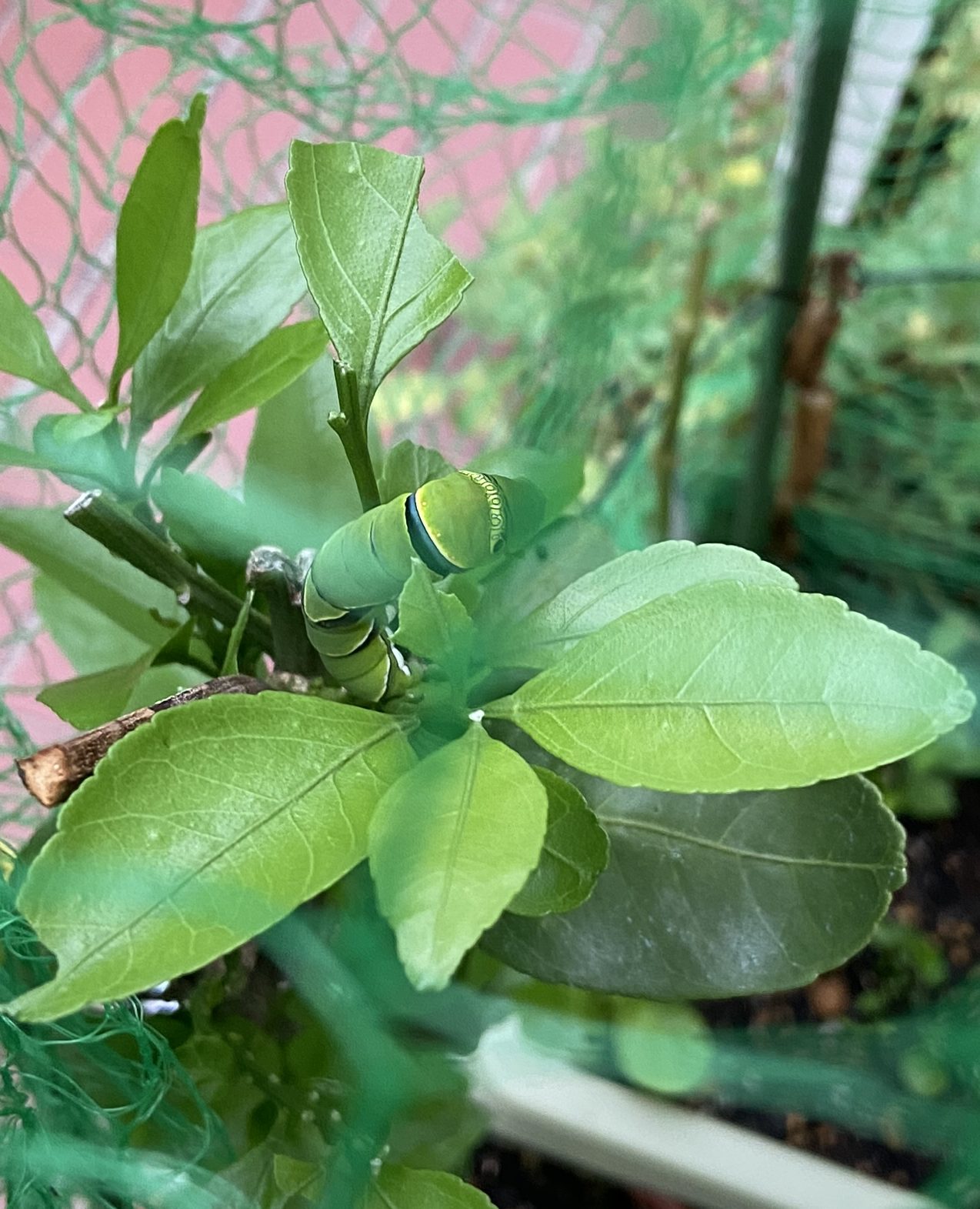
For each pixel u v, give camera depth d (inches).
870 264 15.9
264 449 7.7
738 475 16.5
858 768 4.5
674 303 15.4
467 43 13.1
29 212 10.5
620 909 6.7
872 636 4.7
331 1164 7.1
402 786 4.9
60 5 8.2
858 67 14.3
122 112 8.6
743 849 6.6
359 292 5.3
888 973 13.4
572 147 13.1
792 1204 10.3
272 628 6.5
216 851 4.6
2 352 6.4
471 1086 9.3
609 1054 10.7
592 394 13.4
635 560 6.1
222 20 11.2
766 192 14.5
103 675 7.0
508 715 5.2
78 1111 6.4
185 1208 6.1
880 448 16.6
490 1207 6.8
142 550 6.3
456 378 15.0
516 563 7.5
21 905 4.4
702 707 4.8
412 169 5.4
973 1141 9.2
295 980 7.2
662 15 10.5
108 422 6.1
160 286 6.5
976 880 14.4
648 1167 10.7
